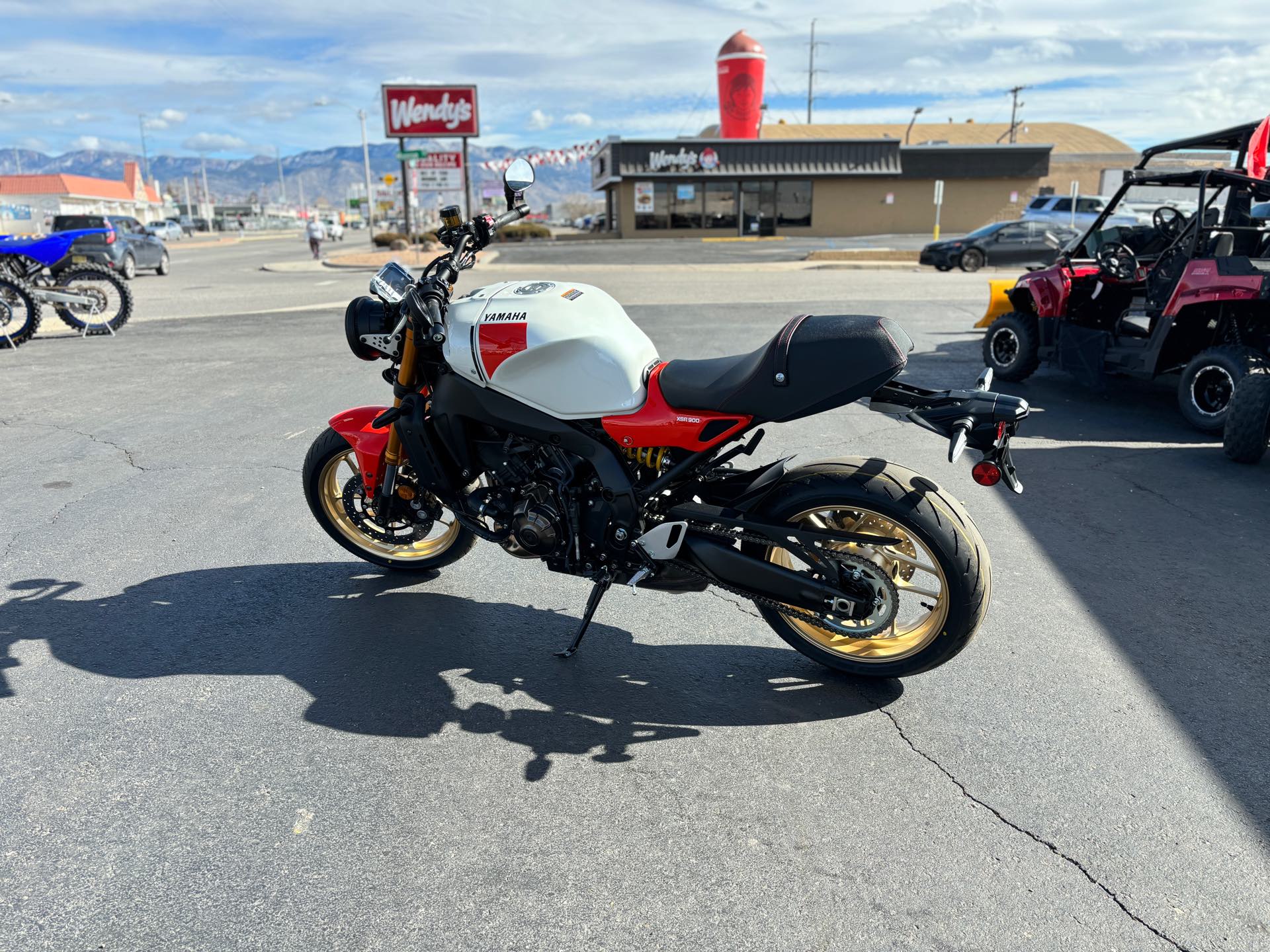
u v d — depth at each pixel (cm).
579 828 258
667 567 319
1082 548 458
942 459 611
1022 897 231
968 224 4562
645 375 315
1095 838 252
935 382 884
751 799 270
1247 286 655
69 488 558
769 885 236
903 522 298
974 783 277
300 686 334
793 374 278
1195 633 369
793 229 4488
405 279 354
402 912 227
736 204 4431
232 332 1243
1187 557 445
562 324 309
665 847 250
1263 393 573
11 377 917
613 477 312
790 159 4331
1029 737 300
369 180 5397
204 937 220
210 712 316
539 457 332
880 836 254
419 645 365
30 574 431
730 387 290
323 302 1638
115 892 234
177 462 611
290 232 10019
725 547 309
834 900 230
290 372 929
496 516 346
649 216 4400
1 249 1138
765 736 303
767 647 366
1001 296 915
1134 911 226
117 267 2238
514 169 341
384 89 3256
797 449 638
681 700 326
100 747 295
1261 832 254
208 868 242
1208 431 670
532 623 385
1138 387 860
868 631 312
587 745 298
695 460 305
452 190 3403
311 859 245
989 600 301
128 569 438
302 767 286
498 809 266
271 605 400
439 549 427
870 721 310
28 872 241
